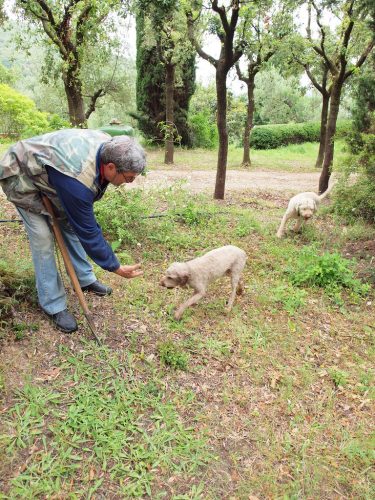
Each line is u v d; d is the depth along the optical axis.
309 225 6.93
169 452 2.65
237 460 2.69
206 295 4.48
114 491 2.40
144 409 2.95
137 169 2.87
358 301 4.73
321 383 3.45
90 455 2.58
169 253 5.39
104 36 9.46
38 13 8.59
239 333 3.88
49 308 3.47
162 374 3.27
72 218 2.91
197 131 21.20
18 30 9.26
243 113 23.77
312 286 4.91
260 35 10.86
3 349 3.22
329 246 6.32
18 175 3.00
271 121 37.16
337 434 2.96
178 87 18.83
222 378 3.35
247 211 7.54
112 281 4.42
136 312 3.95
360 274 5.42
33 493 2.31
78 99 9.57
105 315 3.83
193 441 2.75
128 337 3.60
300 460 2.75
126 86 17.48
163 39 12.37
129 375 3.21
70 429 2.70
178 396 3.11
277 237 6.32
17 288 3.59
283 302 4.52
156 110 18.84
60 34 8.69
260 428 2.95
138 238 5.64
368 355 3.85
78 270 3.91
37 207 3.16
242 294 4.53
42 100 21.44
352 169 8.38
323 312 4.45
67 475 2.45
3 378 2.96
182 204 7.21
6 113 15.99
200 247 5.67
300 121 37.16
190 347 3.63
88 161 2.81
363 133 8.77
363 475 2.70
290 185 11.75
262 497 2.48
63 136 2.93
